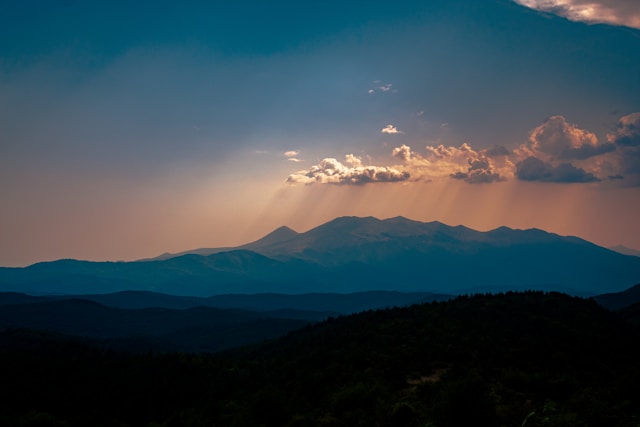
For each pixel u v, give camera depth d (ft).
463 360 257.75
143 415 268.00
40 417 237.25
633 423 159.02
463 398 165.07
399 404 188.96
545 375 220.23
